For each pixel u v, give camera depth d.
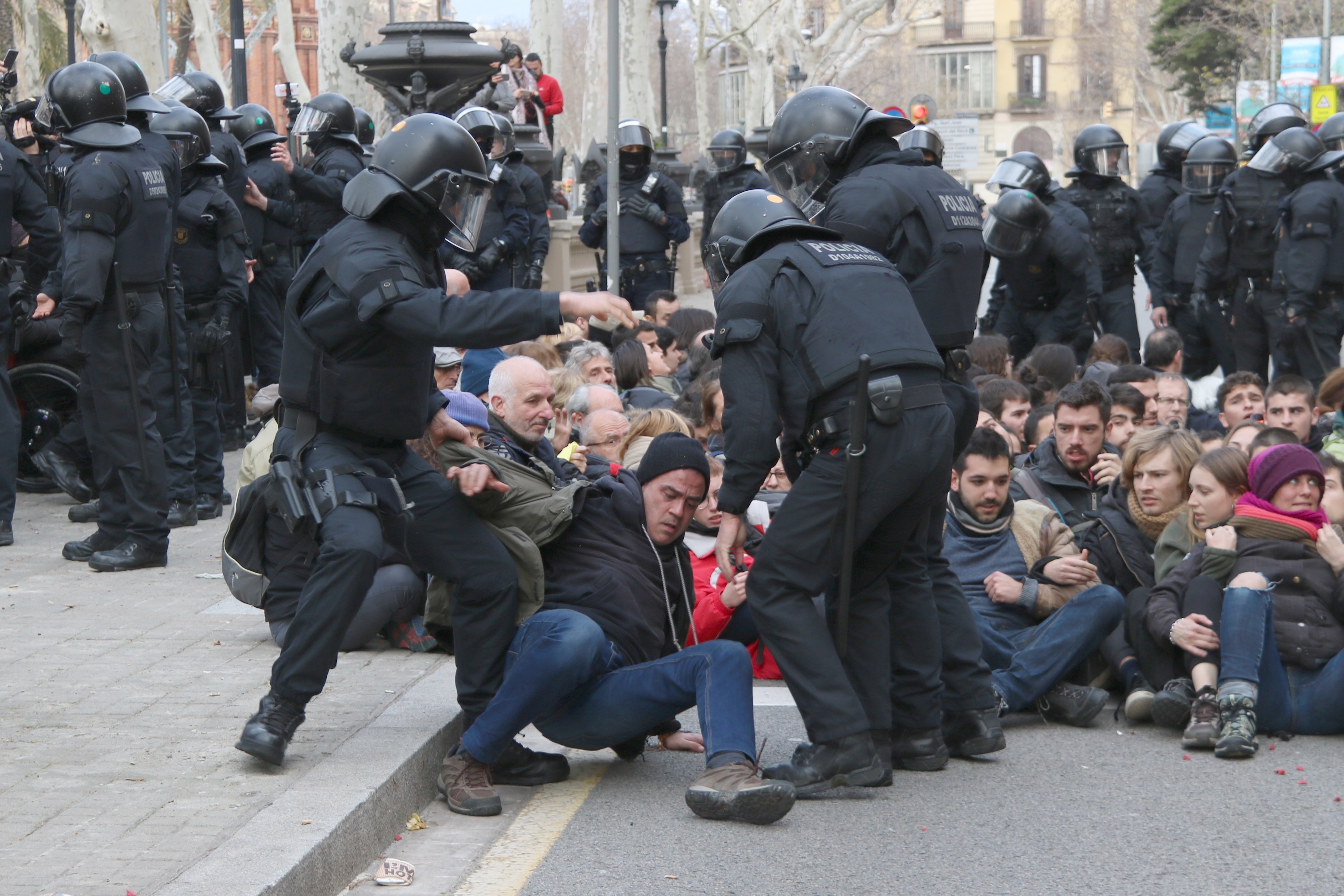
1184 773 4.79
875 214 4.64
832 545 4.39
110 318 6.89
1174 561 5.53
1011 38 88.38
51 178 6.76
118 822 3.79
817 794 4.54
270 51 55.06
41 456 8.69
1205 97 52.81
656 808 4.45
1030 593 5.52
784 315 4.39
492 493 4.53
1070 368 9.01
